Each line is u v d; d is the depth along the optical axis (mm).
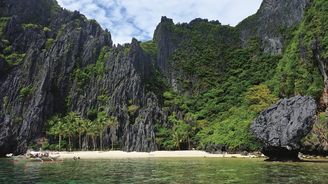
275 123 68188
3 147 98875
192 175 43875
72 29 196000
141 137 134625
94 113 163750
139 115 151000
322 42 116062
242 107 148125
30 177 42781
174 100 179625
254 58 189375
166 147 137375
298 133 65125
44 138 151000
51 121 157250
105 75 177000
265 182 35281
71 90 175000
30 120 152500
